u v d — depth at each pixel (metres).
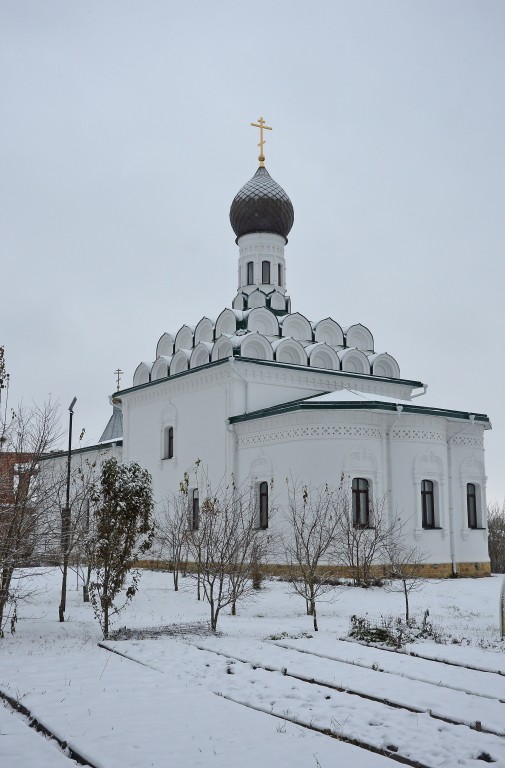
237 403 33.12
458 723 9.55
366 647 14.55
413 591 25.03
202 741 8.59
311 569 19.53
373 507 29.03
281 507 29.86
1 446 16.59
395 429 30.50
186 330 40.34
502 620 16.06
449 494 31.70
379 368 39.09
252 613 20.22
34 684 11.35
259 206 40.22
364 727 9.23
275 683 11.45
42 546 16.75
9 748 8.37
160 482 37.38
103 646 14.76
